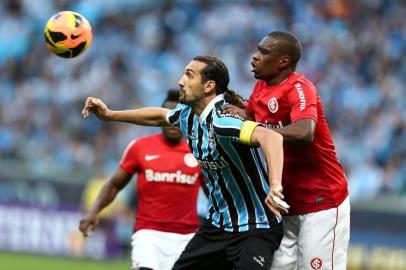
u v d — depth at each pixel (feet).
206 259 74.18
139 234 93.61
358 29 230.89
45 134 229.86
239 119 67.82
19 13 272.51
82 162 215.10
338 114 203.00
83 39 76.02
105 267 165.48
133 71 241.55
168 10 254.47
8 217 186.91
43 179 185.47
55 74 248.11
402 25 229.45
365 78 215.31
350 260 157.48
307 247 75.82
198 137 71.97
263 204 71.77
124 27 255.29
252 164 70.59
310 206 75.61
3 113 239.50
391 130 191.11
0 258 175.42
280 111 73.41
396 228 154.40
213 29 241.55
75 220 180.14
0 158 229.86
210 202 74.84
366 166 181.78
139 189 94.53
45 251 182.29
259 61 74.18
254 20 240.12
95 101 74.74
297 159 75.10
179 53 241.55
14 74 256.93
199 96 71.26
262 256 70.54
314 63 219.20
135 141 95.25
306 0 241.96
